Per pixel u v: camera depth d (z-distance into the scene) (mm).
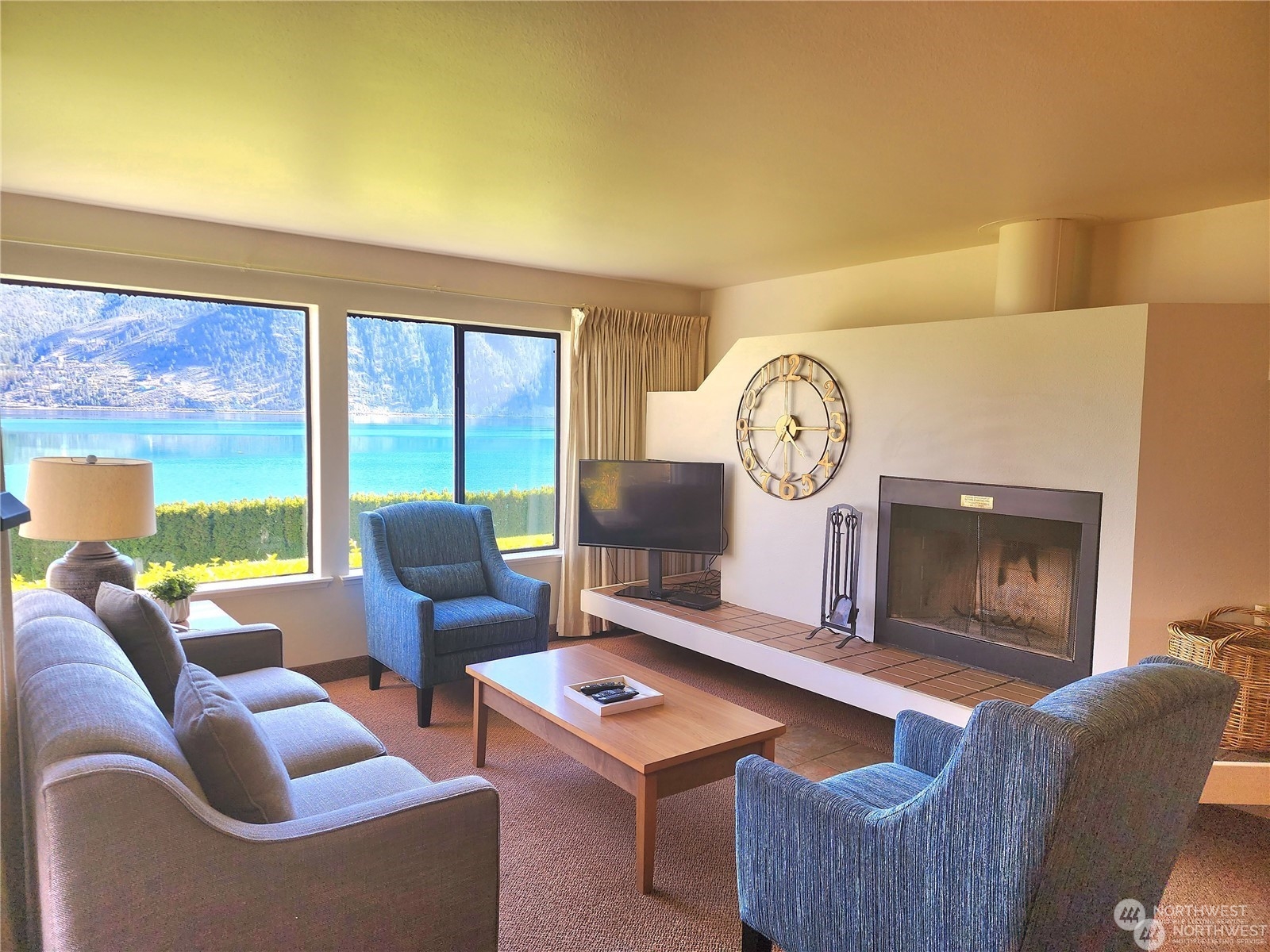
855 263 4750
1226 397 3115
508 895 2494
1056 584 3420
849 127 2543
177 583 3305
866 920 1771
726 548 4879
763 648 4031
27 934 1795
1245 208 3293
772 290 5336
